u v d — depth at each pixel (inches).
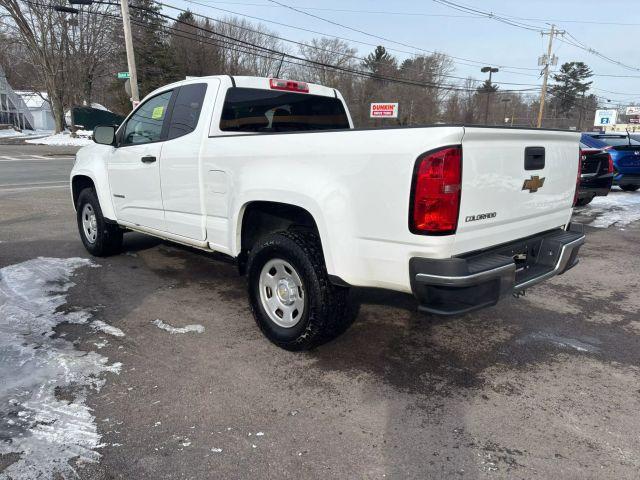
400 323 164.2
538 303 186.2
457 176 104.9
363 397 118.7
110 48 1571.1
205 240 165.5
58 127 1557.6
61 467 93.0
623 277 221.0
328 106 204.4
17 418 107.5
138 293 187.5
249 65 2160.4
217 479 90.9
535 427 107.9
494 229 120.1
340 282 124.0
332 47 2255.2
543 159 132.6
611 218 362.9
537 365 136.6
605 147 365.7
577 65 3371.1
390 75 2432.3
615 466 95.6
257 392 120.2
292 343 137.3
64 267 218.4
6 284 193.9
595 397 120.4
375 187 112.0
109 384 122.3
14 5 1392.7
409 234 108.2
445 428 107.1
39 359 133.6
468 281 104.9
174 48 1924.2
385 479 91.5
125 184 201.2
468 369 133.5
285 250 133.3
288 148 130.0
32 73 1715.1
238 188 144.7
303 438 103.0
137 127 197.5
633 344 150.9
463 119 2819.9
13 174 642.2
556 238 142.5
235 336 151.5
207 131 159.8
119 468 93.2
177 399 116.4
